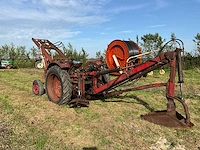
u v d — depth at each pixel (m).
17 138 4.02
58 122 4.80
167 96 4.66
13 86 9.01
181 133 4.41
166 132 4.45
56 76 6.09
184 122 4.61
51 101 6.39
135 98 7.04
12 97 6.86
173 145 3.96
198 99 7.09
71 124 4.70
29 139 3.99
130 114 5.46
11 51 24.05
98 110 5.69
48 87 6.50
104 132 4.36
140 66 4.92
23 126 4.56
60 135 4.18
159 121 4.80
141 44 16.47
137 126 4.70
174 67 4.50
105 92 5.88
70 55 19.45
